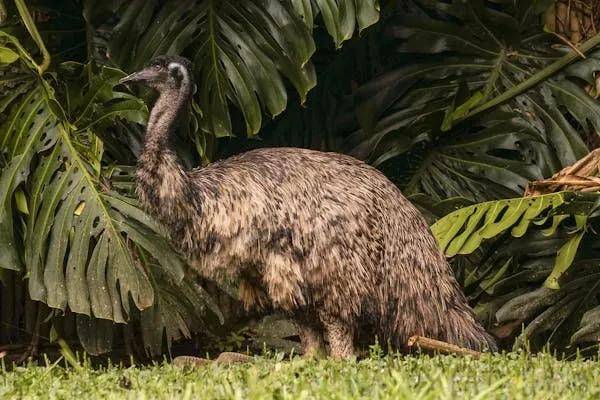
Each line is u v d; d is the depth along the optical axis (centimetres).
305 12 1377
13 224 1307
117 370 988
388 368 881
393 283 1141
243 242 1108
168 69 1128
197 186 1107
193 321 1345
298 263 1111
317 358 1072
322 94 1594
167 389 811
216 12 1426
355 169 1159
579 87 1515
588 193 1372
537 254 1428
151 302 1248
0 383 888
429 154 1541
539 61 1535
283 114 1590
